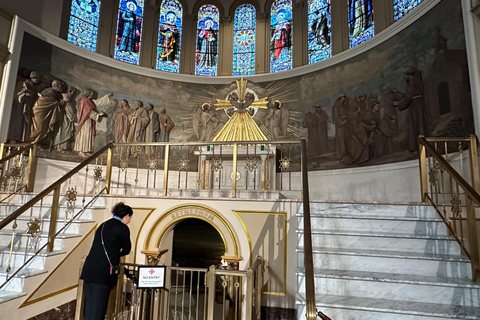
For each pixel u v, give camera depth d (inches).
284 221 202.5
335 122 392.8
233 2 516.4
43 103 350.0
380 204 181.0
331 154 390.9
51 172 350.0
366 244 158.2
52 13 385.1
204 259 311.6
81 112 388.5
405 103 318.0
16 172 249.6
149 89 451.8
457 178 141.1
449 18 277.7
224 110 390.6
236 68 498.6
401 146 318.3
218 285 219.3
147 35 477.4
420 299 125.9
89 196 228.8
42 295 169.2
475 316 109.1
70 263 191.3
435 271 137.4
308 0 470.3
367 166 351.6
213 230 309.4
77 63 395.9
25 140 329.1
